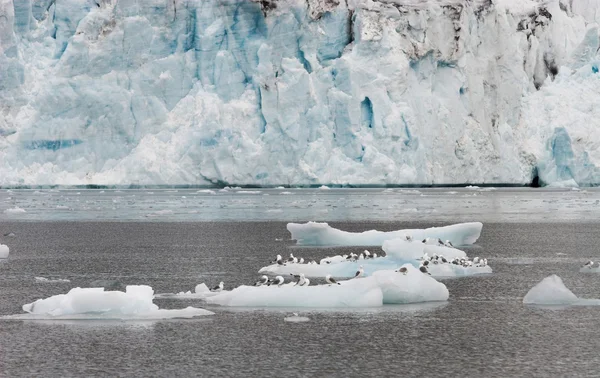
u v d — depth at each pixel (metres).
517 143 196.50
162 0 180.75
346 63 176.00
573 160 190.00
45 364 33.16
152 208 136.50
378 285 46.00
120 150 177.38
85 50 178.50
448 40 188.88
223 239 84.88
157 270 60.16
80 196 174.50
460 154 187.50
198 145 173.62
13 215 122.00
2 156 176.12
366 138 176.38
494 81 197.25
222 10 178.38
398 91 178.88
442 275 57.12
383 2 186.62
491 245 79.12
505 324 40.22
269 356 34.22
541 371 32.06
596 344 36.22
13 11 179.25
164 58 180.12
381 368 32.47
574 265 63.12
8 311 43.94
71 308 42.28
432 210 129.88
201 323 40.62
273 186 174.38
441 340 36.94
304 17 178.62
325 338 37.31
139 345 36.09
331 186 174.38
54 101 177.12
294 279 54.88
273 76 175.75
